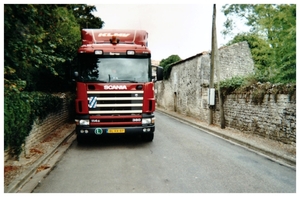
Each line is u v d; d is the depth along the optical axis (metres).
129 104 8.29
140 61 8.45
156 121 16.94
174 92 24.36
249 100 10.77
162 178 5.62
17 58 5.75
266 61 20.52
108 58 8.34
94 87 8.18
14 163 6.22
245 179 5.61
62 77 12.66
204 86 16.39
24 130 6.60
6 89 5.61
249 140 9.48
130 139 10.05
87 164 6.67
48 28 6.55
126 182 5.37
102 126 8.23
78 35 13.11
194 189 5.02
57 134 10.32
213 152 8.06
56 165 6.58
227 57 18.52
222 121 12.59
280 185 5.29
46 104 9.10
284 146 8.44
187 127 14.05
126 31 9.22
